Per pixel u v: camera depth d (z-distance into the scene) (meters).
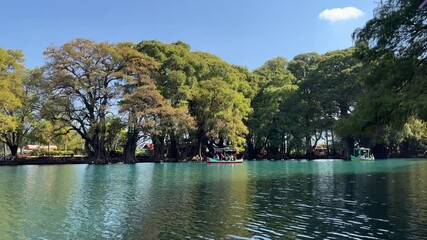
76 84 49.66
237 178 30.50
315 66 79.69
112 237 12.30
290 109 70.56
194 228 13.24
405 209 16.36
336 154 74.88
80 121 53.97
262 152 75.12
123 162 55.44
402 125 18.83
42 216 15.40
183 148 63.50
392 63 19.77
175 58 57.12
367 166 46.72
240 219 14.59
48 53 49.75
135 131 54.00
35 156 59.03
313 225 13.54
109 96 52.75
